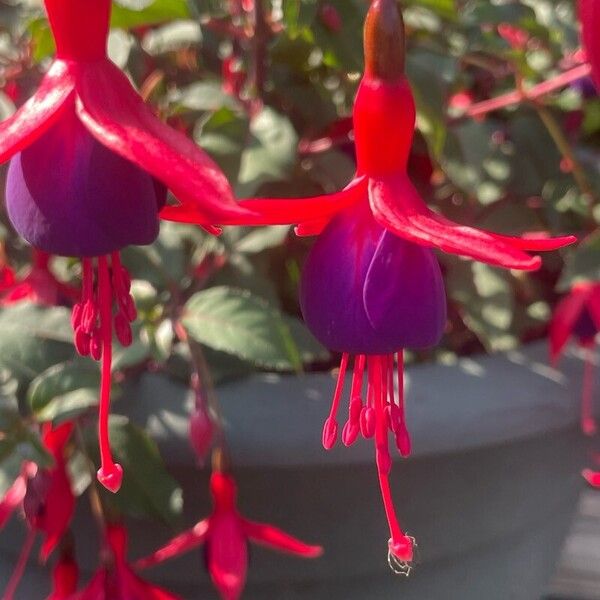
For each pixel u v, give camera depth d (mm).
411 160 357
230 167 273
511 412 285
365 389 281
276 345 267
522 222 380
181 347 289
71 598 264
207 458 274
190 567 295
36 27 266
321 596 308
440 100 287
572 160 335
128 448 267
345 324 170
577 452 321
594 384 301
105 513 266
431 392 284
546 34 329
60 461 263
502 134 379
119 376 281
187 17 278
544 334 382
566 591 431
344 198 173
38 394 251
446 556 312
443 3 289
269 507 286
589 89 339
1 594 324
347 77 311
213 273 330
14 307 266
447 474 292
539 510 330
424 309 170
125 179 159
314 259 174
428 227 160
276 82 334
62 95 161
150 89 297
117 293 187
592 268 301
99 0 165
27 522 271
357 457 272
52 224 159
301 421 271
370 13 178
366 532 295
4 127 158
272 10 305
